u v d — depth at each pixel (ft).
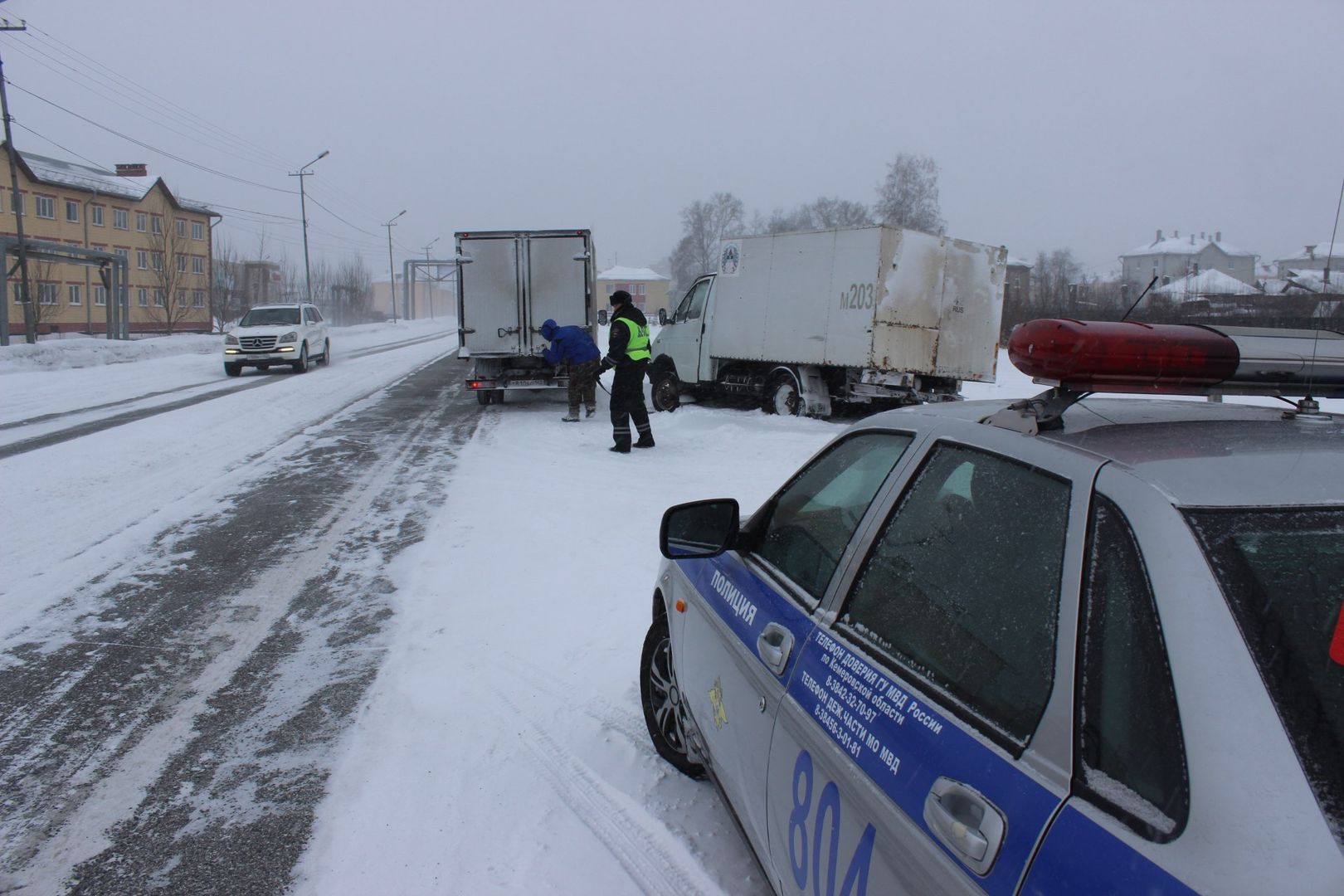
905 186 226.79
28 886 9.57
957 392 45.70
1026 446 6.18
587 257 49.08
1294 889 3.60
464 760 12.14
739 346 49.06
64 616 17.52
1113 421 6.43
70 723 13.20
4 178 159.22
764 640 8.16
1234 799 3.93
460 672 14.98
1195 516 4.83
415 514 25.75
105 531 23.62
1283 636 4.40
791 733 7.31
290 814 10.88
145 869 9.85
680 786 11.46
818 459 9.53
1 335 89.81
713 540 10.00
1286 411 6.72
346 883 9.61
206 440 38.60
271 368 81.20
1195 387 6.24
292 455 35.19
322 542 22.79
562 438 39.68
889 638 6.65
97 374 71.15
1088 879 4.15
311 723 13.24
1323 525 4.90
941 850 5.09
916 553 6.84
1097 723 4.61
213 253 229.86
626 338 34.96
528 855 10.07
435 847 10.22
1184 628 4.46
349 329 181.57
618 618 17.34
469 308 49.16
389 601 18.43
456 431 42.27
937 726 5.63
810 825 6.77
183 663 15.39
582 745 12.54
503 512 25.84
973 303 44.88
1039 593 5.42
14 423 42.57
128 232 192.44
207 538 23.16
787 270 46.01
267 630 16.90
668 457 34.60
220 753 12.35
